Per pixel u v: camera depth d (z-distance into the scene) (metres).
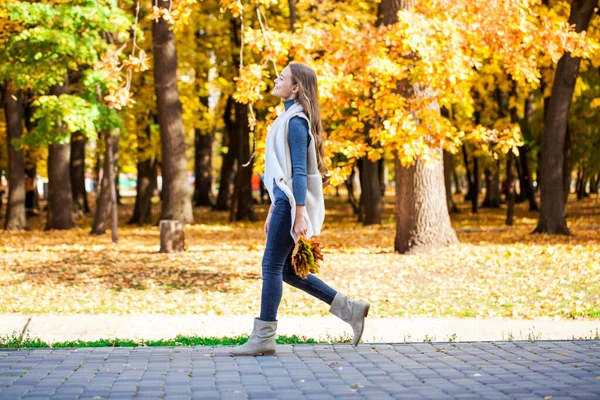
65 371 4.54
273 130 5.13
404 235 16.27
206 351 5.39
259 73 12.59
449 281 12.35
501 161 35.06
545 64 21.23
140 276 13.55
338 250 17.11
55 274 13.81
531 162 38.97
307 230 5.02
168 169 25.48
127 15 20.14
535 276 12.42
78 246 19.23
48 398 3.80
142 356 5.14
